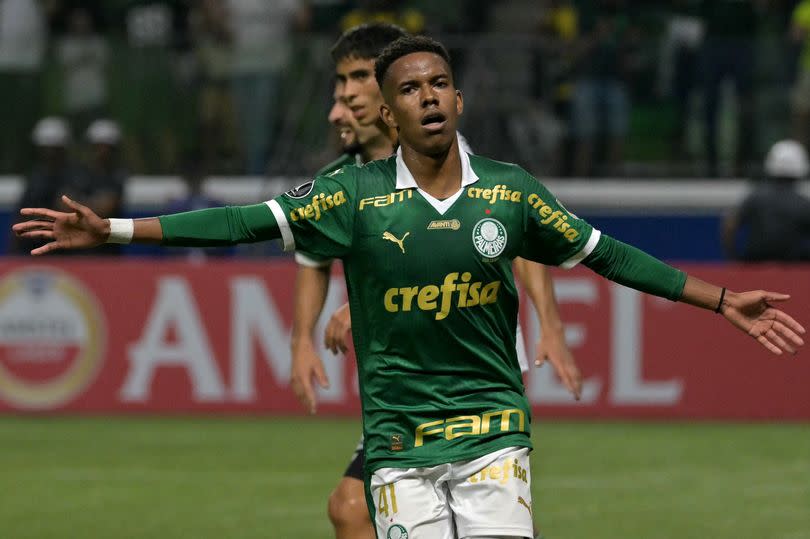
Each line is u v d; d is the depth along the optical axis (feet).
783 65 154.81
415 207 43.06
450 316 43.04
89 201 146.20
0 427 115.65
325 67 154.92
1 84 160.45
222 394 119.55
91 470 96.07
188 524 78.48
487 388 43.78
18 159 161.38
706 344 116.16
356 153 55.62
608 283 116.47
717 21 155.63
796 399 115.55
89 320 120.57
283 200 43.65
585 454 100.68
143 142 158.51
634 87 156.04
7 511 82.58
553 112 155.12
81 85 159.02
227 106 156.46
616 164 156.56
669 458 99.25
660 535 74.43
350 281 44.24
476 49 154.10
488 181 43.55
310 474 94.12
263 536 75.20
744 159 156.25
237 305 119.14
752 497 85.05
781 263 132.77
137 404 120.26
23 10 160.45
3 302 120.98
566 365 53.11
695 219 156.56
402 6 157.07
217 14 156.25
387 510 43.42
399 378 43.57
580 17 157.28
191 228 42.91
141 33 159.12
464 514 42.93
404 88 42.42
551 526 76.84
